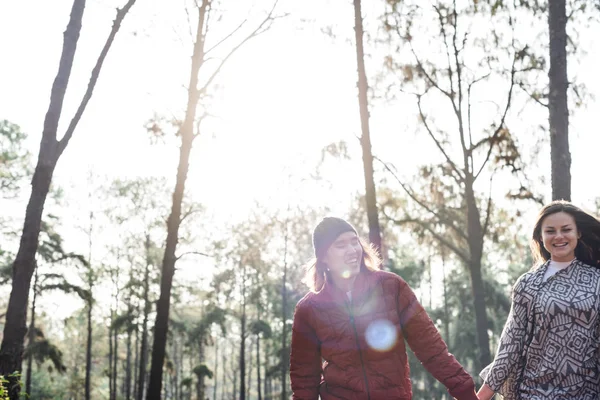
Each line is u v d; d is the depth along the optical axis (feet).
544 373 11.45
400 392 11.37
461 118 54.34
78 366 209.26
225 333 173.27
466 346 139.54
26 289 27.50
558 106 31.37
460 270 141.90
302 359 12.21
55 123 28.63
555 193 30.73
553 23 32.04
